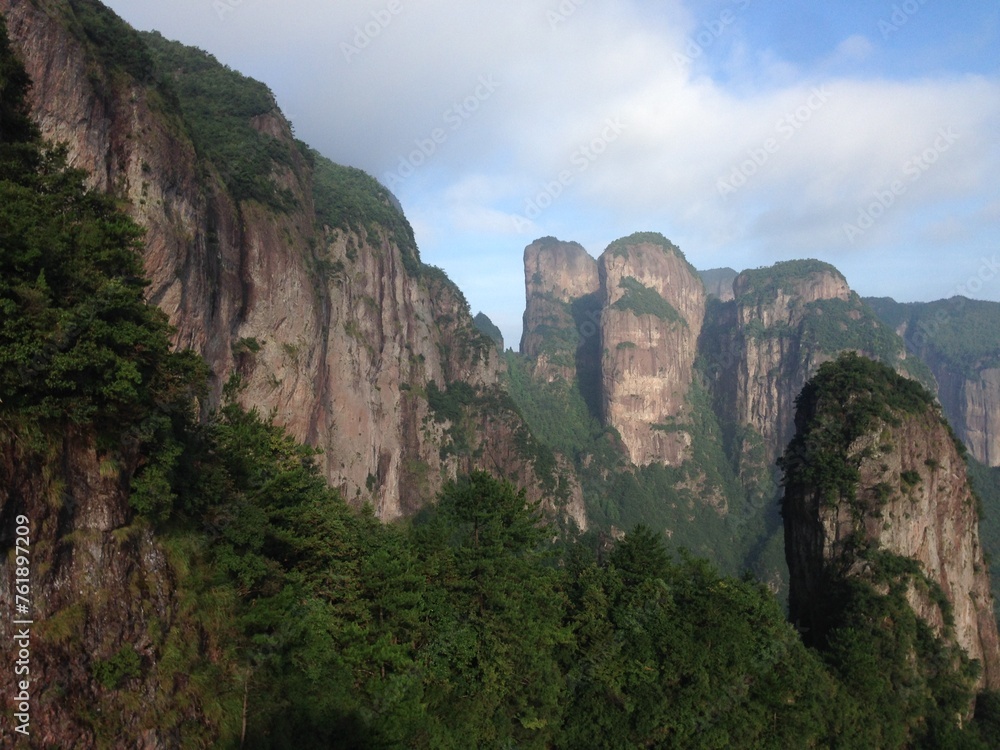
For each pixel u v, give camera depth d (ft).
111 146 130.21
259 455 113.09
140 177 134.41
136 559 73.82
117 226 75.66
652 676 124.77
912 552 196.34
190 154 157.69
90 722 61.26
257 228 203.00
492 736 105.29
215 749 71.97
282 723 80.07
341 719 86.43
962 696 177.37
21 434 62.08
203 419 125.49
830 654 168.86
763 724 133.59
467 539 122.31
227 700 76.54
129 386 67.26
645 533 150.51
